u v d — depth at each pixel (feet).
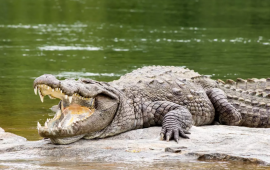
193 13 193.06
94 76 82.84
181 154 40.83
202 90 56.29
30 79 82.94
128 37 132.26
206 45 119.03
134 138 47.03
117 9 209.36
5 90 75.15
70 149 43.19
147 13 192.24
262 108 58.90
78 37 132.16
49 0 254.06
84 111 45.78
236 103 57.67
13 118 58.75
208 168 37.27
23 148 44.21
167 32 142.61
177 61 97.91
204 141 44.62
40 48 114.11
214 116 56.95
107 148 43.16
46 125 42.80
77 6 224.74
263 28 152.97
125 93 49.62
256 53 108.17
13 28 149.89
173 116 47.62
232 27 154.61
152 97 51.13
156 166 37.88
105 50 111.75
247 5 226.17
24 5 225.15
